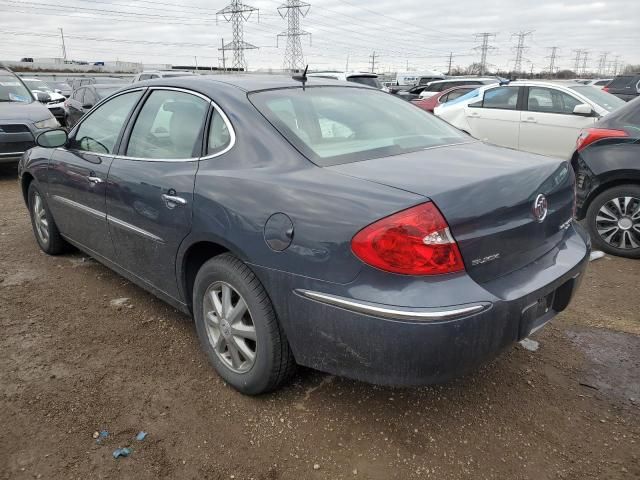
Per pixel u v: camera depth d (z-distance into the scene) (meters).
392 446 2.35
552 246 2.56
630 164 4.66
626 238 4.80
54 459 2.26
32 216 4.82
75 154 3.88
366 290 2.03
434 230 1.97
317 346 2.25
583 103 7.82
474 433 2.44
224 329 2.69
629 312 3.70
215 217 2.52
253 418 2.53
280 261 2.26
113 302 3.79
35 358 3.04
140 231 3.12
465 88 12.39
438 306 1.94
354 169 2.34
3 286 4.06
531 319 2.23
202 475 2.19
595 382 2.85
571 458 2.29
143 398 2.68
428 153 2.65
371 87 3.54
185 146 2.92
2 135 8.34
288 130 2.59
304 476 2.19
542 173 2.49
